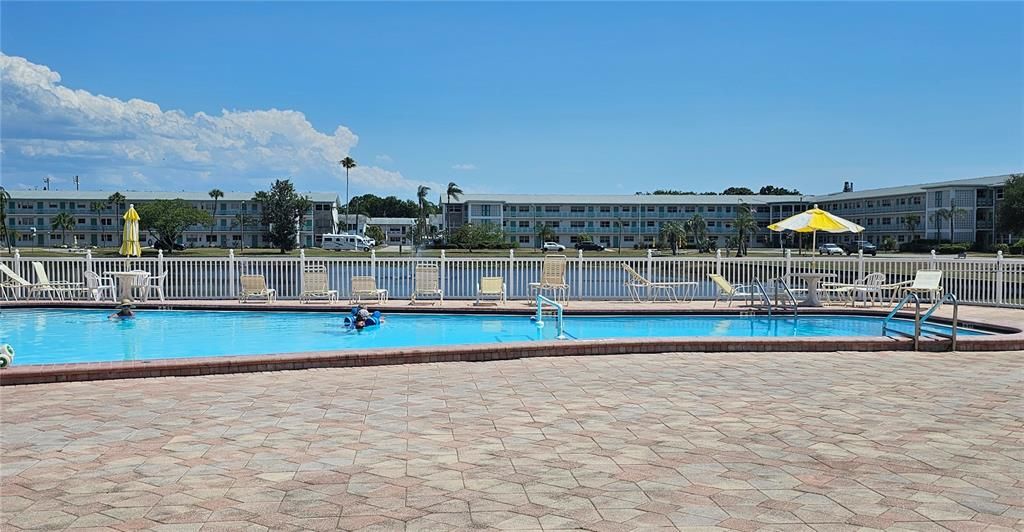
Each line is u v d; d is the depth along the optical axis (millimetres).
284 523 3959
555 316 16656
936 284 17109
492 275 19188
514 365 9258
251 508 4188
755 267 19625
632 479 4703
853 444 5555
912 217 84375
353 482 4652
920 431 5945
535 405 6949
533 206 97125
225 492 4469
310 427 6102
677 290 20750
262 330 14703
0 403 7047
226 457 5219
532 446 5508
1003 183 80688
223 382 8156
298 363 8953
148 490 4508
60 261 20078
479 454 5285
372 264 18766
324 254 71812
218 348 12562
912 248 80125
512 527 3893
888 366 9219
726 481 4660
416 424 6203
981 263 17938
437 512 4117
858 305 17938
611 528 3881
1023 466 4984
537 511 4129
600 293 19406
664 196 101375
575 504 4242
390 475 4797
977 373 8719
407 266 20062
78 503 4281
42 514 4102
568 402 7078
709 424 6191
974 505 4227
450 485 4590
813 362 9516
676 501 4293
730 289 17391
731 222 93812
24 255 61656
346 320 15188
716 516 4051
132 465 5027
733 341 10352
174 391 7641
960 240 80688
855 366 9211
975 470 4891
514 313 16797
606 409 6773
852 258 18844
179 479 4719
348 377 8453
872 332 14602
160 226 79188
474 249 85312
